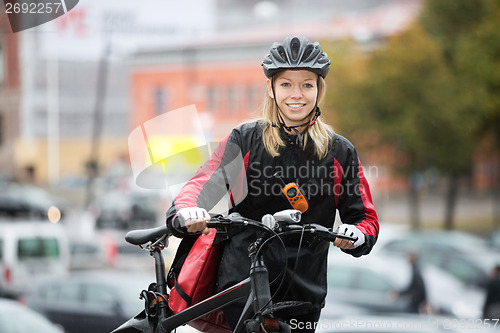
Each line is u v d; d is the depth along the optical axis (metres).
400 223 50.53
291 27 55.75
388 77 40.25
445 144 41.78
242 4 55.59
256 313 3.72
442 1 46.78
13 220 30.94
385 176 44.38
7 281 21.47
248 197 4.15
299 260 4.03
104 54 30.23
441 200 61.31
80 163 58.66
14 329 12.02
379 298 16.53
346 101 40.16
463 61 43.78
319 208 4.14
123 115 56.25
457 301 18.48
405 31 42.22
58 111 58.22
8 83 58.44
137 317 4.36
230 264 4.09
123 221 33.69
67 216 35.81
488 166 63.50
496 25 45.03
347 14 57.97
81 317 15.12
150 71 53.66
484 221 52.78
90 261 22.77
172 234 4.12
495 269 13.98
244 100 53.81
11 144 59.03
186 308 4.18
